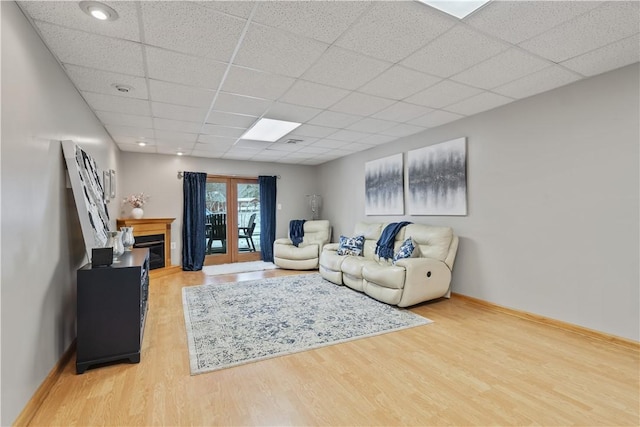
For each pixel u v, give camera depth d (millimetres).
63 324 2344
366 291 4059
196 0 1726
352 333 2877
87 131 3227
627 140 2564
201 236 6203
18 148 1655
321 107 3498
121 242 2943
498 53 2350
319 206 7383
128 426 1635
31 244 1794
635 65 2514
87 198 2543
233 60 2428
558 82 2885
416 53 2346
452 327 3037
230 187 6863
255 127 4254
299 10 1829
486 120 3660
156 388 1989
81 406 1798
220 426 1641
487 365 2283
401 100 3311
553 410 1763
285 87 2949
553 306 3057
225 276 5449
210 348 2564
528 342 2682
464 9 1832
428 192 4414
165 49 2244
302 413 1751
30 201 1794
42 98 2010
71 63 2377
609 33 2086
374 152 5539
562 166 2980
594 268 2764
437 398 1885
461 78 2785
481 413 1743
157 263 5582
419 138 4590
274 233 7125
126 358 2295
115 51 2246
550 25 1992
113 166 4805
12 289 1566
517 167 3354
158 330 2963
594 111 2756
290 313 3441
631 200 2547
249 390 1976
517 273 3363
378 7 1809
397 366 2277
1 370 1458
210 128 4277
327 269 4973
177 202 6180
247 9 1814
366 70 2617
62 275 2340
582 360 2346
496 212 3564
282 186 7281
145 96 3092
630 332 2553
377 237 4898
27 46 1803
